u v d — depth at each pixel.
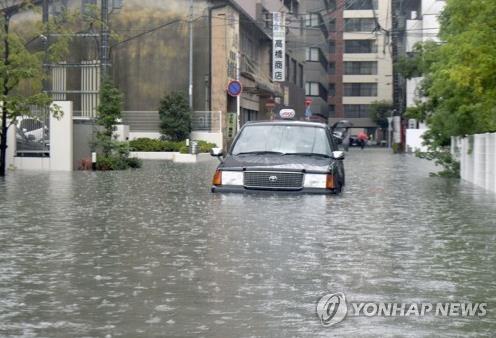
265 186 21.22
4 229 15.23
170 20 61.28
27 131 38.50
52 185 27.22
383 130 131.00
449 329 8.12
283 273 10.85
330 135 23.03
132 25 61.47
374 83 132.75
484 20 22.39
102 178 31.56
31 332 7.96
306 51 112.00
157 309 8.87
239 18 66.62
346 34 132.12
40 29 36.81
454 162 33.66
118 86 61.66
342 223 16.09
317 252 12.55
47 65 46.28
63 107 38.09
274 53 74.50
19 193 23.62
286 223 15.95
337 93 133.25
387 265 11.49
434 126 33.31
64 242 13.60
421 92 37.19
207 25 61.19
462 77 22.33
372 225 15.91
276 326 8.16
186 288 9.92
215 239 13.82
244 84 68.62
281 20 74.62
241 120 68.12
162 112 59.38
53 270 11.12
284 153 22.31
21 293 9.69
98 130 41.69
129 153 41.88
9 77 33.91
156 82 61.59
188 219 16.64
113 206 19.48
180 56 61.44
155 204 19.91
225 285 10.09
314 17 106.88
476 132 30.11
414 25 77.94
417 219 17.08
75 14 39.69
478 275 10.81
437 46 35.72
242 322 8.31
